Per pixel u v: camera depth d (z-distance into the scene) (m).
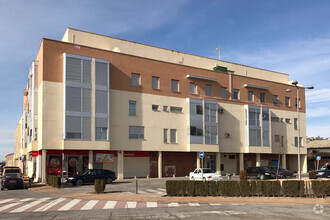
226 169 48.41
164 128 41.28
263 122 50.12
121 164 37.69
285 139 53.78
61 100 34.06
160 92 41.53
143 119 39.81
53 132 33.31
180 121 42.56
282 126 53.78
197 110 43.41
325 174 39.44
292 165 57.47
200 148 42.84
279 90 54.34
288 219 12.64
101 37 40.72
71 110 34.00
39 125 34.78
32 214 14.09
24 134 50.25
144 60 40.75
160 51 45.66
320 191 20.42
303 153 56.06
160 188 26.70
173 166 43.19
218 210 15.20
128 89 39.12
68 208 16.00
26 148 48.62
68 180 30.03
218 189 20.78
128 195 21.70
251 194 20.62
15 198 20.58
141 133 39.53
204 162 45.56
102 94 36.16
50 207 16.36
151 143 40.00
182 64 46.22
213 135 44.31
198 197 20.34
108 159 37.12
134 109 39.44
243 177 31.16
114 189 25.72
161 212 14.52
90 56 36.47
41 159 34.47
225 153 48.56
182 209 15.54
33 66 38.16
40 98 34.62
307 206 16.94
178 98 42.91
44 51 33.78
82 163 36.84
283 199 19.61
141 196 21.11
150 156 41.62
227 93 48.03
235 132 47.59
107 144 35.72
